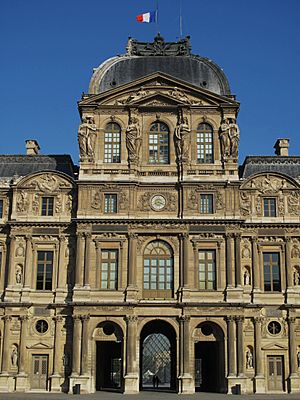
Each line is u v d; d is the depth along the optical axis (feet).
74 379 230.89
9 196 258.78
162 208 248.32
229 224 245.86
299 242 251.80
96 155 254.88
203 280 243.19
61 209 254.06
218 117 258.98
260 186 255.50
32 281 247.29
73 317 236.84
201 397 208.13
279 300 245.65
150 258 245.45
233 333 235.61
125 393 227.61
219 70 270.46
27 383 236.63
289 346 240.32
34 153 292.40
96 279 241.35
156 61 273.33
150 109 259.39
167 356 378.73
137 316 237.45
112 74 269.44
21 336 239.71
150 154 256.32
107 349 273.75
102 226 245.65
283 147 291.17
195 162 254.06
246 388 232.12
